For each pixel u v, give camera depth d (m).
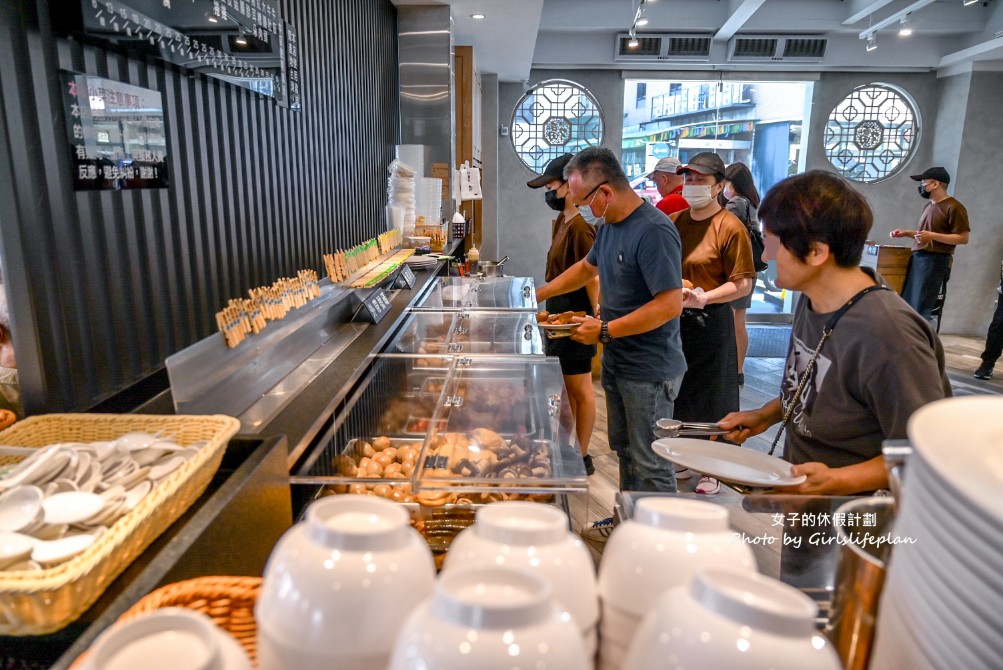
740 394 5.61
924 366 1.30
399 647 0.44
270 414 1.52
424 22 5.44
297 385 1.77
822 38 7.79
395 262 3.85
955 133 8.02
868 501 0.86
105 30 1.35
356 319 2.68
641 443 2.71
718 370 3.35
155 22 1.55
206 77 1.88
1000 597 0.48
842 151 8.48
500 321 2.73
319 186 3.12
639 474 2.74
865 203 1.40
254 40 2.17
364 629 0.49
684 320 3.33
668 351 2.66
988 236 8.13
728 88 8.73
